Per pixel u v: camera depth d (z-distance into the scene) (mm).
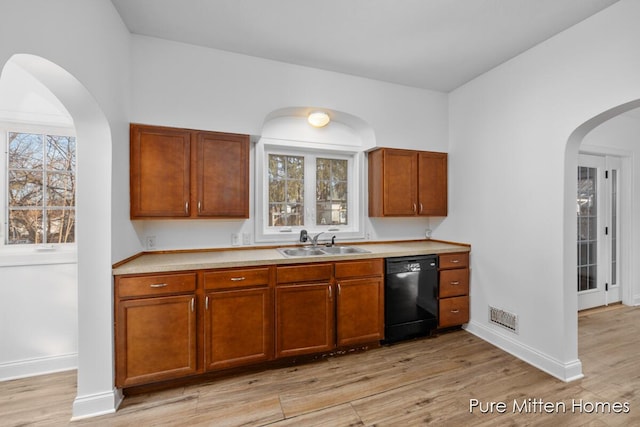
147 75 2211
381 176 2998
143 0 1835
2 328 2115
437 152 3221
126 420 1729
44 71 1373
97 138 1798
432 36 2230
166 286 1978
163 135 2221
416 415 1762
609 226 3684
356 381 2119
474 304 2934
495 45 2342
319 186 3229
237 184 2439
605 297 3676
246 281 2182
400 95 3062
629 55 1771
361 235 3240
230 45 2352
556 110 2174
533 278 2346
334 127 3145
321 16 2004
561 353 2141
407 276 2705
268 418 1743
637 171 3734
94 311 1795
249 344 2186
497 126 2664
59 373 2213
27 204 2240
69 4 1402
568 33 2102
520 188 2449
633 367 2279
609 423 1683
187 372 2029
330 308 2416
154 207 2193
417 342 2754
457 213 3139
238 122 2459
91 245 1789
